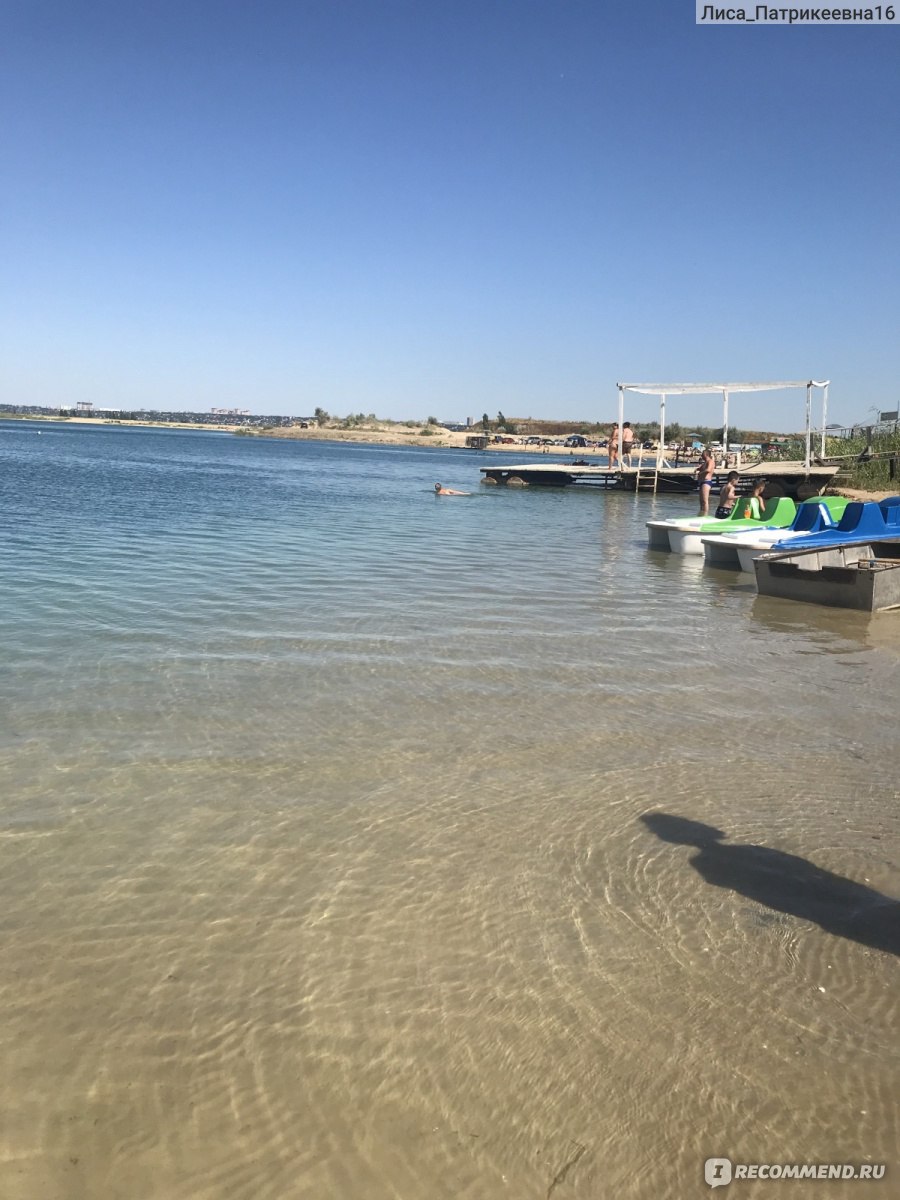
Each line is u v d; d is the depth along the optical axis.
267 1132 2.90
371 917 4.09
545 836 4.92
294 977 3.65
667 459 51.84
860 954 3.88
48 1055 3.20
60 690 7.20
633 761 6.05
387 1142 2.88
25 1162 2.76
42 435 110.06
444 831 4.95
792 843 4.89
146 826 4.93
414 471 60.31
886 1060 3.26
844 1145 2.90
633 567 15.70
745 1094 3.09
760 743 6.45
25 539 16.38
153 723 6.52
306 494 33.34
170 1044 3.27
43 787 5.38
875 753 6.29
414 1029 3.37
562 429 171.62
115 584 11.89
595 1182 2.75
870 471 31.84
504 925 4.05
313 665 8.21
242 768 5.76
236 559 14.69
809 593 12.39
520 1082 3.12
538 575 14.27
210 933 3.94
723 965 3.78
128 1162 2.78
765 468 32.53
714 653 9.23
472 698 7.38
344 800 5.32
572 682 7.95
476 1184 2.74
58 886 4.30
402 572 13.96
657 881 4.46
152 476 40.91
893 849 4.84
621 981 3.66
